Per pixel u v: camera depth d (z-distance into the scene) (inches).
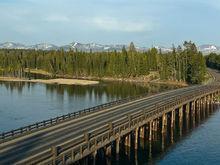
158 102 3560.5
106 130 2174.0
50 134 2086.6
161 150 2534.5
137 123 2476.6
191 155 2440.9
